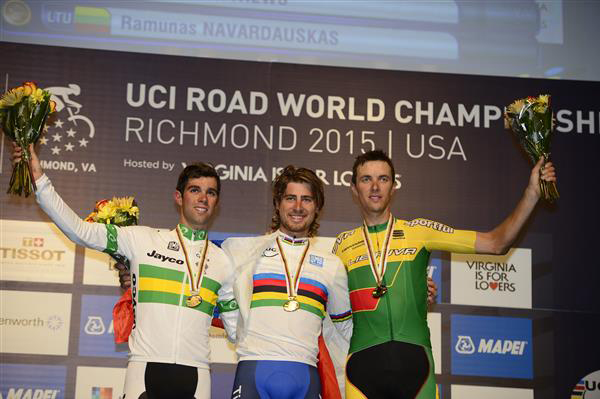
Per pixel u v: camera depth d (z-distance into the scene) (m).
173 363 3.00
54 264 4.20
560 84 4.67
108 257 4.25
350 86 4.57
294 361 3.00
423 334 3.24
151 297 3.09
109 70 4.43
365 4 4.65
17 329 4.12
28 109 3.03
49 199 2.99
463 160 4.55
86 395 4.12
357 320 3.29
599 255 4.50
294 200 3.26
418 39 4.65
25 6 4.42
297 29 4.59
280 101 4.51
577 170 4.59
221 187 4.39
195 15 4.53
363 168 3.41
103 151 4.35
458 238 3.32
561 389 4.35
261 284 3.15
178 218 4.34
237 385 3.01
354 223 4.44
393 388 3.12
